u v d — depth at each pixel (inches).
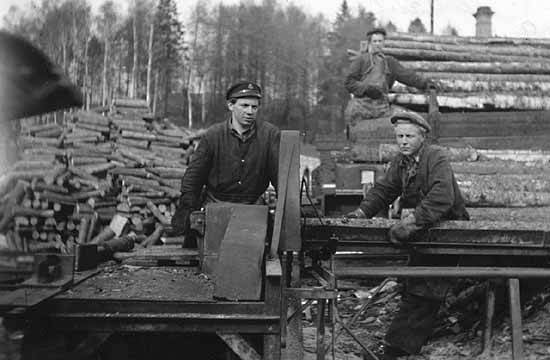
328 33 2379.4
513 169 291.1
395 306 212.2
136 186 394.6
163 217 386.9
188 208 152.6
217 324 105.6
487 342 154.6
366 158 325.7
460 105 371.6
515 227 147.9
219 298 106.1
